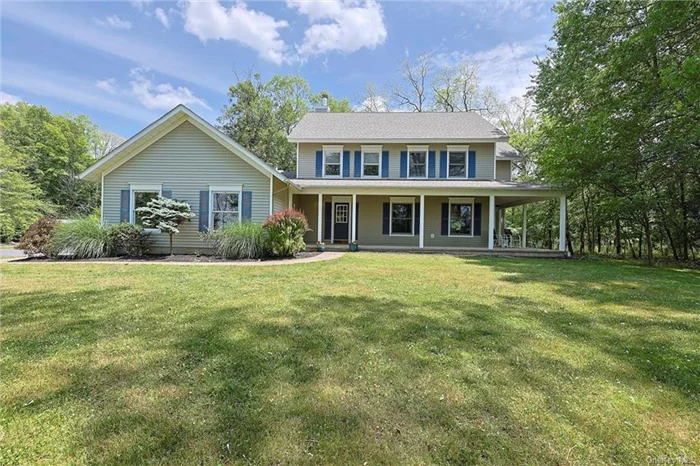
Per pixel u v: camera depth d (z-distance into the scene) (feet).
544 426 6.50
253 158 36.70
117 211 38.09
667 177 38.17
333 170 51.24
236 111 81.97
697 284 22.21
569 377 8.55
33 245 32.86
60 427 6.36
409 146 50.21
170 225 34.68
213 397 7.41
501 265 30.68
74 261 31.58
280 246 33.99
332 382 8.11
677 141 33.19
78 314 13.57
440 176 50.08
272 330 11.71
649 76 34.35
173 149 37.91
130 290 18.06
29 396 7.40
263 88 89.35
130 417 6.66
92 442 5.96
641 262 39.60
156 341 10.64
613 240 56.95
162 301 15.70
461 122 54.19
